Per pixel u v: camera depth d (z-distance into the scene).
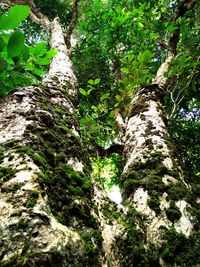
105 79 5.83
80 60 5.92
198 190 1.90
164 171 1.88
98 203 1.50
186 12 4.38
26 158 1.30
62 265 0.95
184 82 3.65
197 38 4.34
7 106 1.83
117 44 5.74
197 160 5.00
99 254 1.19
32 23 7.01
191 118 5.42
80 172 1.54
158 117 2.62
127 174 2.00
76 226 1.23
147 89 3.21
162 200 1.67
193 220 1.57
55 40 4.60
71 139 1.75
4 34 1.56
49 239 0.98
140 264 1.33
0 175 1.21
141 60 3.54
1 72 1.75
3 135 1.52
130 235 1.42
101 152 3.32
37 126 1.63
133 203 1.72
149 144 2.19
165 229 1.50
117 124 3.87
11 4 5.58
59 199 1.27
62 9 7.18
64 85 2.74
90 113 5.22
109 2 6.27
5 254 0.90
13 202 1.07
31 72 2.02
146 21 5.12
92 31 5.89
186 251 1.41
